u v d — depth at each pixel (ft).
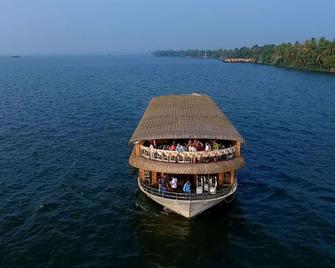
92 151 178.09
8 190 134.51
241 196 128.77
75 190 134.72
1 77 570.46
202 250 98.17
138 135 115.65
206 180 115.34
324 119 244.83
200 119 123.34
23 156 170.09
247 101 318.65
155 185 118.01
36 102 307.17
